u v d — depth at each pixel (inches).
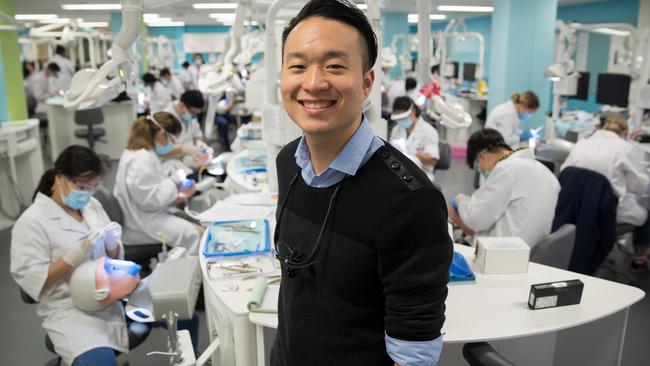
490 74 227.3
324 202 37.3
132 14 65.1
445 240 34.2
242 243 75.0
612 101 199.6
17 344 97.0
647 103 167.0
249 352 59.2
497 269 67.7
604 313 58.6
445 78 342.6
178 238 107.8
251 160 135.8
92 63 301.3
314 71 32.6
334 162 35.5
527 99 180.1
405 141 148.2
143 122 111.6
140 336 72.6
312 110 33.4
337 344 37.9
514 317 57.2
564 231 81.0
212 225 81.9
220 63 109.9
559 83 188.2
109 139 260.8
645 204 127.7
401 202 33.4
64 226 71.9
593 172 105.0
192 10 345.4
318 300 37.9
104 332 69.0
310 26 32.8
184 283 64.1
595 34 307.0
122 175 106.2
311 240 38.0
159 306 62.2
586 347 69.6
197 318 77.9
